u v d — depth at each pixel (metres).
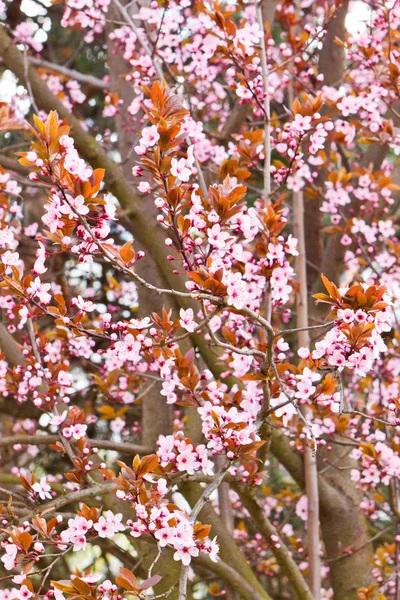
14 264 2.51
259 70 3.34
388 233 4.48
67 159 2.24
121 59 4.94
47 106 4.20
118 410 4.68
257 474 3.08
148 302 4.57
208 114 5.25
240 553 4.07
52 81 5.49
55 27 6.96
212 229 2.37
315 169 4.87
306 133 3.21
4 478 4.07
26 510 3.07
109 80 5.39
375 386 4.76
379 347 2.29
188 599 4.59
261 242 2.90
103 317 2.58
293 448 4.37
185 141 3.67
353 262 4.82
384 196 4.54
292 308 4.97
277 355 2.84
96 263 5.89
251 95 3.40
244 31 3.32
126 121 4.82
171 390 2.86
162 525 2.37
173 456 2.86
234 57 3.36
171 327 2.71
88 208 2.31
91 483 3.06
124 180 4.23
